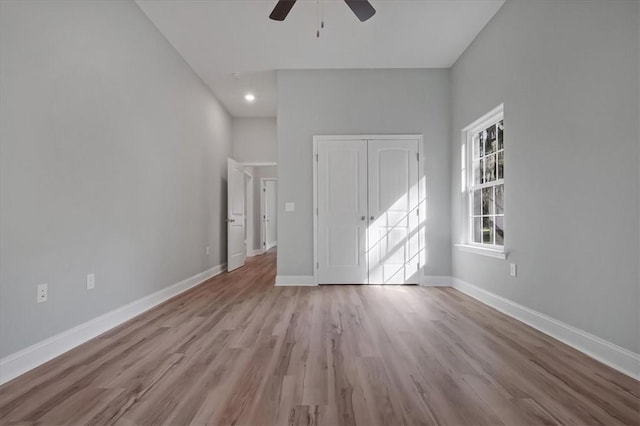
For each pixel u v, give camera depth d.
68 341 2.21
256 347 2.25
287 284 4.41
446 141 4.43
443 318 2.93
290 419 1.42
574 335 2.24
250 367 1.93
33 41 1.97
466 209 4.11
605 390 1.66
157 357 2.08
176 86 3.93
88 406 1.52
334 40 3.75
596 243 2.07
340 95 4.46
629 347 1.85
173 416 1.44
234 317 2.97
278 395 1.62
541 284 2.59
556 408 1.50
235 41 3.75
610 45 1.97
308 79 4.46
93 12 2.50
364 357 2.08
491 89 3.38
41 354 2.00
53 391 1.66
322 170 4.45
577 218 2.23
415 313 3.09
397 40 3.76
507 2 3.06
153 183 3.38
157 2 3.06
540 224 2.61
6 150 1.81
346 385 1.72
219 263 5.50
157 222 3.46
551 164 2.48
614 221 1.95
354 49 3.95
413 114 4.46
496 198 3.49
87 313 2.41
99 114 2.56
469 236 4.07
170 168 3.76
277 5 2.45
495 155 3.54
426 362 2.00
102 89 2.60
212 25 3.43
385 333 2.53
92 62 2.48
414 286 4.33
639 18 1.79
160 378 1.80
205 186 4.87
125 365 1.96
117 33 2.79
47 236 2.07
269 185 10.52
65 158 2.22
